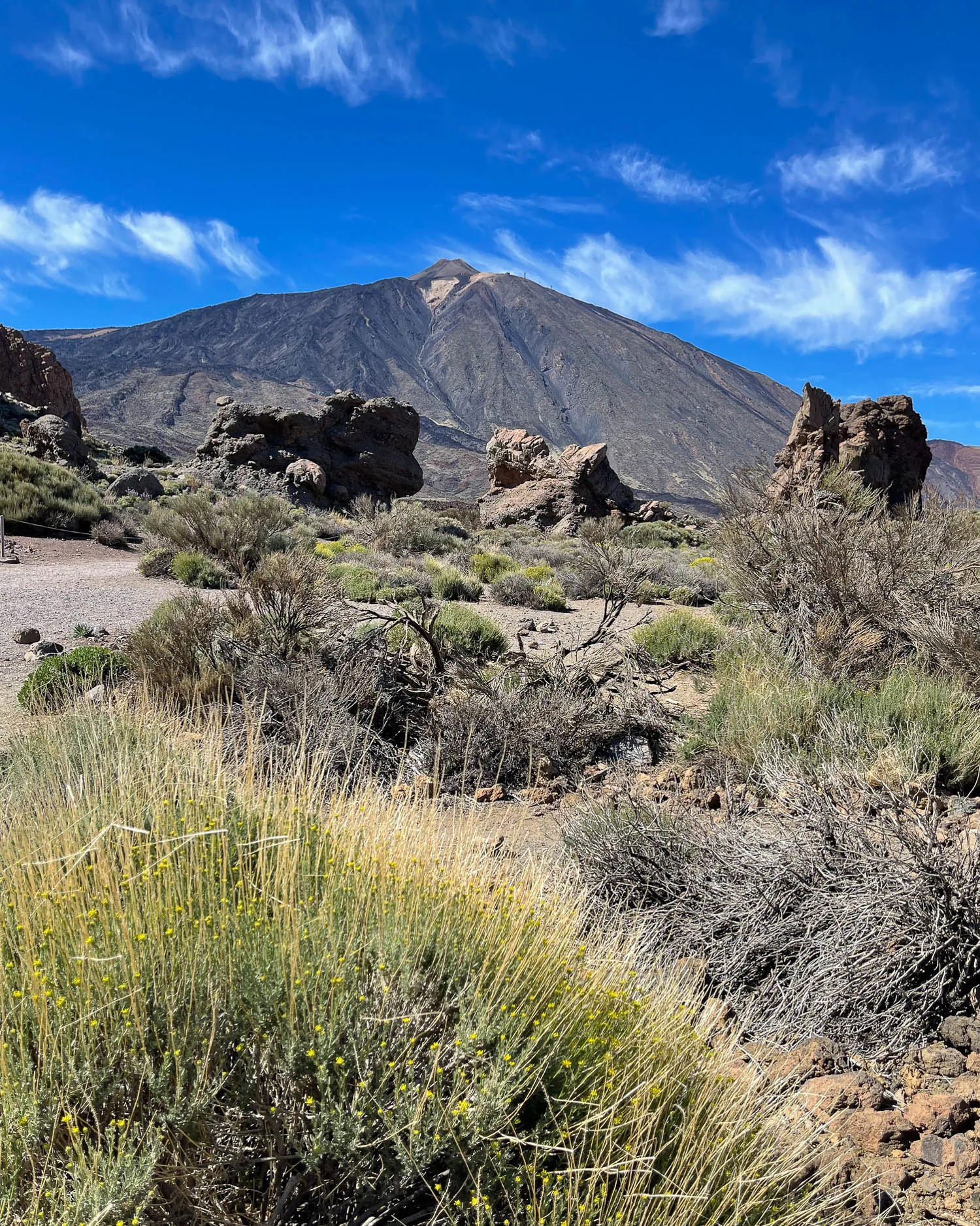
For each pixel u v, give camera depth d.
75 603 14.56
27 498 27.42
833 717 6.47
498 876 3.26
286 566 9.27
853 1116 2.82
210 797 3.28
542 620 15.38
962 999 3.42
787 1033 3.38
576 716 7.23
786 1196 2.30
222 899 2.32
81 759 4.56
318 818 3.25
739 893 3.97
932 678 7.64
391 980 2.23
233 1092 1.96
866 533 9.36
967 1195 2.55
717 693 7.97
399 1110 1.91
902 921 3.58
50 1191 1.62
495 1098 1.95
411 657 8.33
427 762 6.68
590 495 45.28
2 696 8.22
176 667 7.61
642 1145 2.10
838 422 29.00
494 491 47.28
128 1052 1.91
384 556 23.09
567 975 2.63
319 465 46.03
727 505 10.45
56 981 2.04
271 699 6.96
